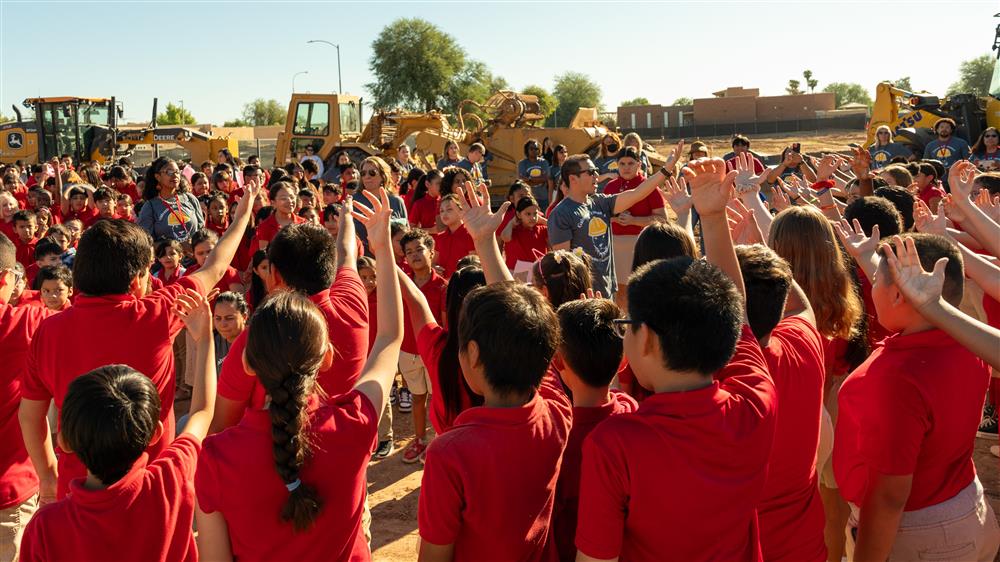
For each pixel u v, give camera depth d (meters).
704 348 1.95
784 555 2.54
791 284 2.84
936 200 6.84
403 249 6.02
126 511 2.28
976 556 2.61
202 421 2.70
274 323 2.11
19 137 23.44
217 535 2.15
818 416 2.60
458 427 2.20
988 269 2.95
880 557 2.53
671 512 1.96
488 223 3.01
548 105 74.12
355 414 2.27
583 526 2.03
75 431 2.21
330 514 2.17
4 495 3.48
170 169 7.86
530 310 2.17
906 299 2.39
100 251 3.08
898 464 2.44
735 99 61.50
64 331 3.12
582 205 6.13
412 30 51.38
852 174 8.09
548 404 2.39
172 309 3.26
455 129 20.06
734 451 1.98
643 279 2.05
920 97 17.31
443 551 2.14
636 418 2.01
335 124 18.77
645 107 63.16
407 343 5.83
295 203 7.46
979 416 2.60
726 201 2.46
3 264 3.84
